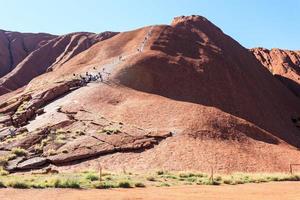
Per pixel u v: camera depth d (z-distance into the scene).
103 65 70.69
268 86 82.94
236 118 51.62
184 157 38.50
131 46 81.31
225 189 20.81
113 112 49.78
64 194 17.83
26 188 19.75
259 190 20.53
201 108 51.50
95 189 19.91
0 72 134.88
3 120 50.78
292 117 76.12
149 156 38.59
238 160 39.47
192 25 89.38
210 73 69.56
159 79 63.19
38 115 51.38
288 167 40.25
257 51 135.38
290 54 131.50
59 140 41.75
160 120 47.56
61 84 59.38
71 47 127.50
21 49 147.50
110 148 39.81
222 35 92.00
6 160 37.16
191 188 21.09
